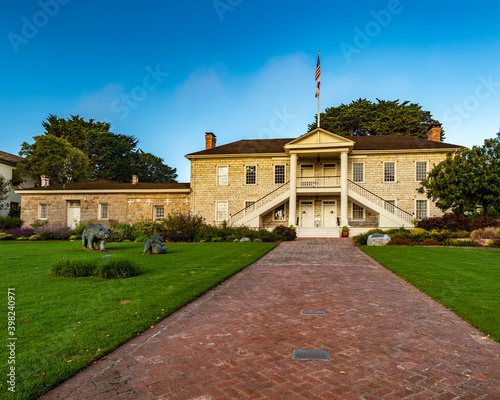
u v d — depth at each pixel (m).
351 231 25.66
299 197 29.38
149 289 8.38
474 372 4.21
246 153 29.66
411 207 27.38
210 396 3.68
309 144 26.80
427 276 9.88
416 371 4.25
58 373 4.11
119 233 23.64
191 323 6.19
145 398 3.64
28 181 42.72
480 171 21.06
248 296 8.20
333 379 4.05
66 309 6.62
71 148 43.28
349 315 6.65
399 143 29.19
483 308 6.68
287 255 15.52
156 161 67.06
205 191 30.16
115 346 4.98
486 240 18.14
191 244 20.70
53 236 25.98
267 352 4.87
